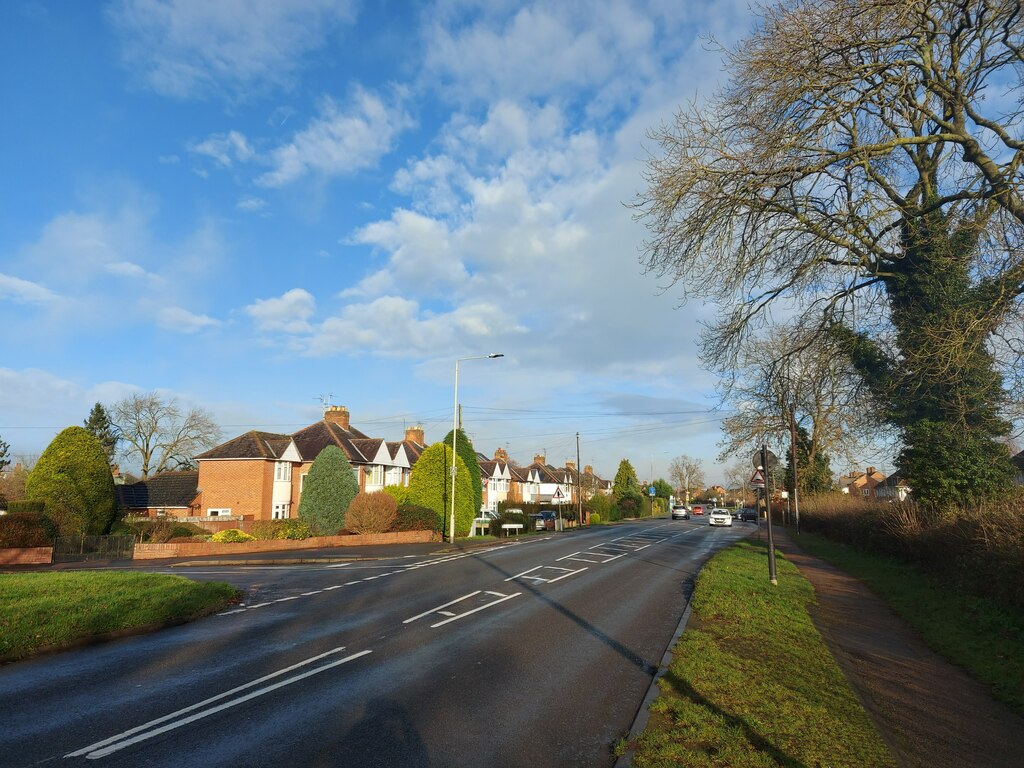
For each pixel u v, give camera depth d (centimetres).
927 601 1246
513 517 4284
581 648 905
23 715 640
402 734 580
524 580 1662
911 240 1570
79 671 804
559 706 655
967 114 1390
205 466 4091
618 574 1794
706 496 13825
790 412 3303
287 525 2844
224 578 1747
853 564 2006
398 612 1199
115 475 5597
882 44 1291
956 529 1344
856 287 1703
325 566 2073
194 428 5653
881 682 757
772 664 790
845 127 1516
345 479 3125
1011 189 1230
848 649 924
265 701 677
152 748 554
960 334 1281
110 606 1109
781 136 1390
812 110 1400
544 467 9544
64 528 2684
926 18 1294
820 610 1238
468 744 556
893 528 1848
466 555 2412
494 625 1072
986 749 559
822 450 4319
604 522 6606
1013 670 782
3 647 886
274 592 1488
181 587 1331
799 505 4288
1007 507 1180
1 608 1038
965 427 1556
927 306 1593
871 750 533
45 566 2162
